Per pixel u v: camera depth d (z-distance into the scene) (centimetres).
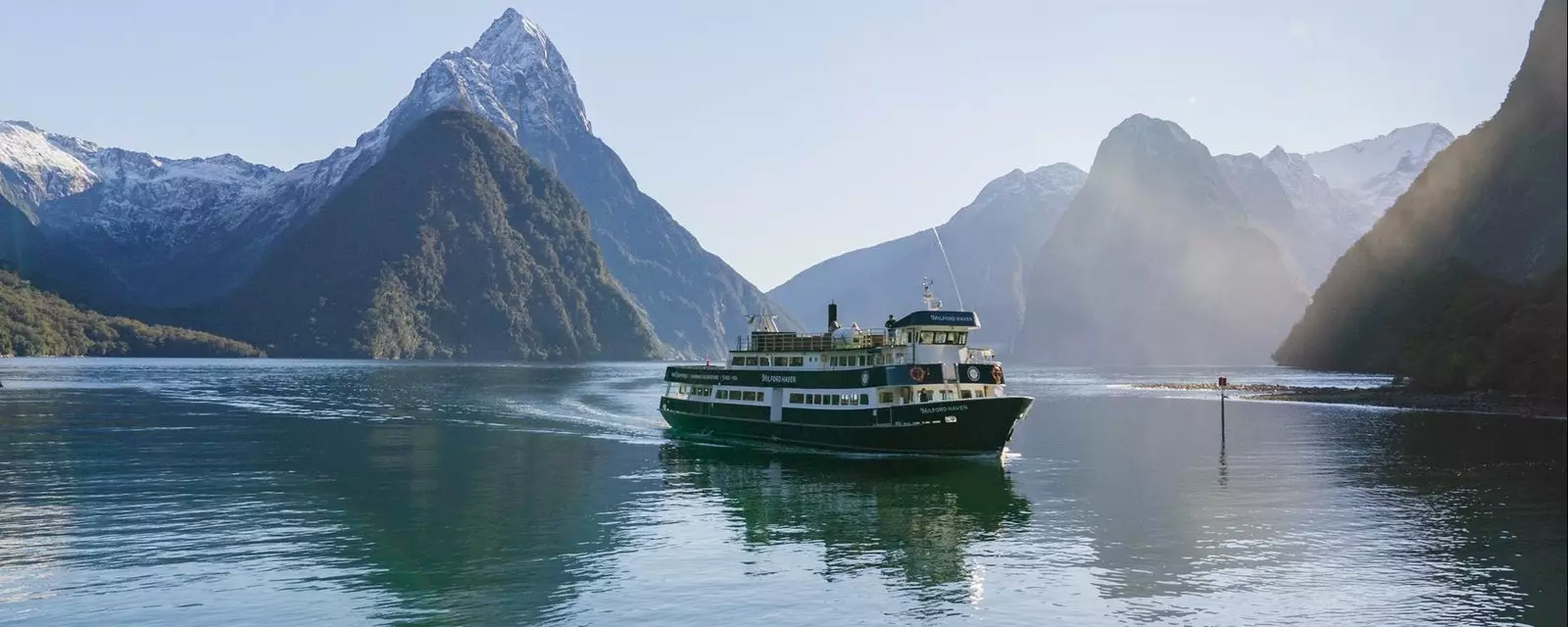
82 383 19412
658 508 5797
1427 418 12612
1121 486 6725
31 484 6438
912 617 3791
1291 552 4806
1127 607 3928
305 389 18262
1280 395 18250
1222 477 7138
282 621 3647
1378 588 4209
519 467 7438
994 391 8262
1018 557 4672
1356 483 6875
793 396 8681
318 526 5172
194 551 4612
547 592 4041
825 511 5753
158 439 9212
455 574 4269
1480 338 17225
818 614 3809
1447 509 5875
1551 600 4059
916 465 7669
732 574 4334
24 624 3597
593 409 13588
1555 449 9019
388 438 9475
